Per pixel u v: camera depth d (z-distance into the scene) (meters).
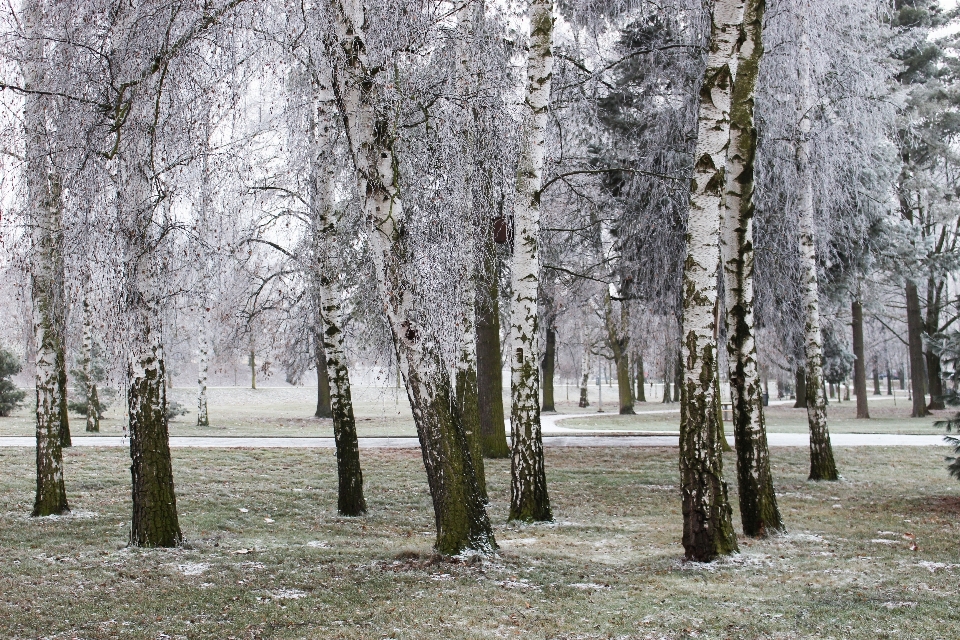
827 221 15.74
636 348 26.02
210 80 8.10
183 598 6.64
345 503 11.92
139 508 8.96
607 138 17.58
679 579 7.46
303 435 24.39
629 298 19.03
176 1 7.83
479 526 8.41
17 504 12.14
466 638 5.64
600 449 19.70
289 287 14.61
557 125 13.88
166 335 9.35
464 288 10.51
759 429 9.97
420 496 13.61
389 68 8.73
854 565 8.05
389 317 8.24
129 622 5.97
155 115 8.14
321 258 11.69
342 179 11.94
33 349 11.73
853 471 16.66
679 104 16.12
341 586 7.05
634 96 16.97
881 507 12.41
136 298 8.48
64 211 8.60
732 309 10.00
